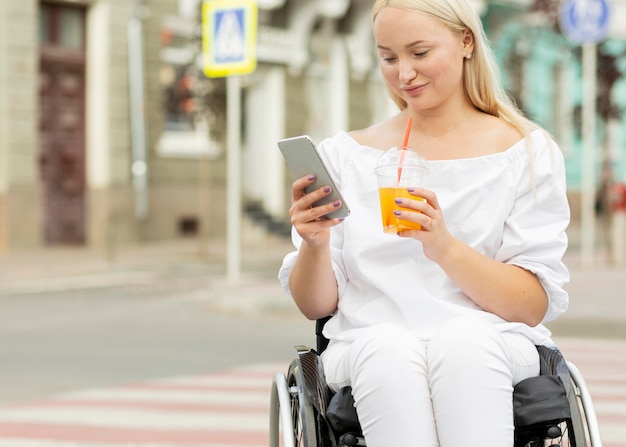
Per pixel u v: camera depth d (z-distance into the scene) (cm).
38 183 2650
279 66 3203
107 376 1062
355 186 432
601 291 1698
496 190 419
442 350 377
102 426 818
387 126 444
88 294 1866
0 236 2583
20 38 2616
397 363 380
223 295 1666
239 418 841
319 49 3334
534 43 3744
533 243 414
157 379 1043
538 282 413
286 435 393
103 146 2800
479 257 402
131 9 2842
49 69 2712
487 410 373
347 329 429
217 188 3009
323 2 3206
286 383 409
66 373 1082
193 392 966
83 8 2777
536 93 4009
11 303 1731
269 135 3197
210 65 1748
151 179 2888
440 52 414
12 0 2597
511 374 386
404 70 416
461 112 431
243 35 1708
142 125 2861
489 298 406
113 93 2816
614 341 1307
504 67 3453
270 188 3191
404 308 413
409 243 417
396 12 414
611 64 2798
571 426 388
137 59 2850
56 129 2734
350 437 390
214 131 2514
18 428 815
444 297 416
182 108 2525
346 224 429
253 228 3055
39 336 1359
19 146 2614
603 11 2042
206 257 2539
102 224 2800
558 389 388
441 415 376
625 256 2514
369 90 3500
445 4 414
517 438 406
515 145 423
